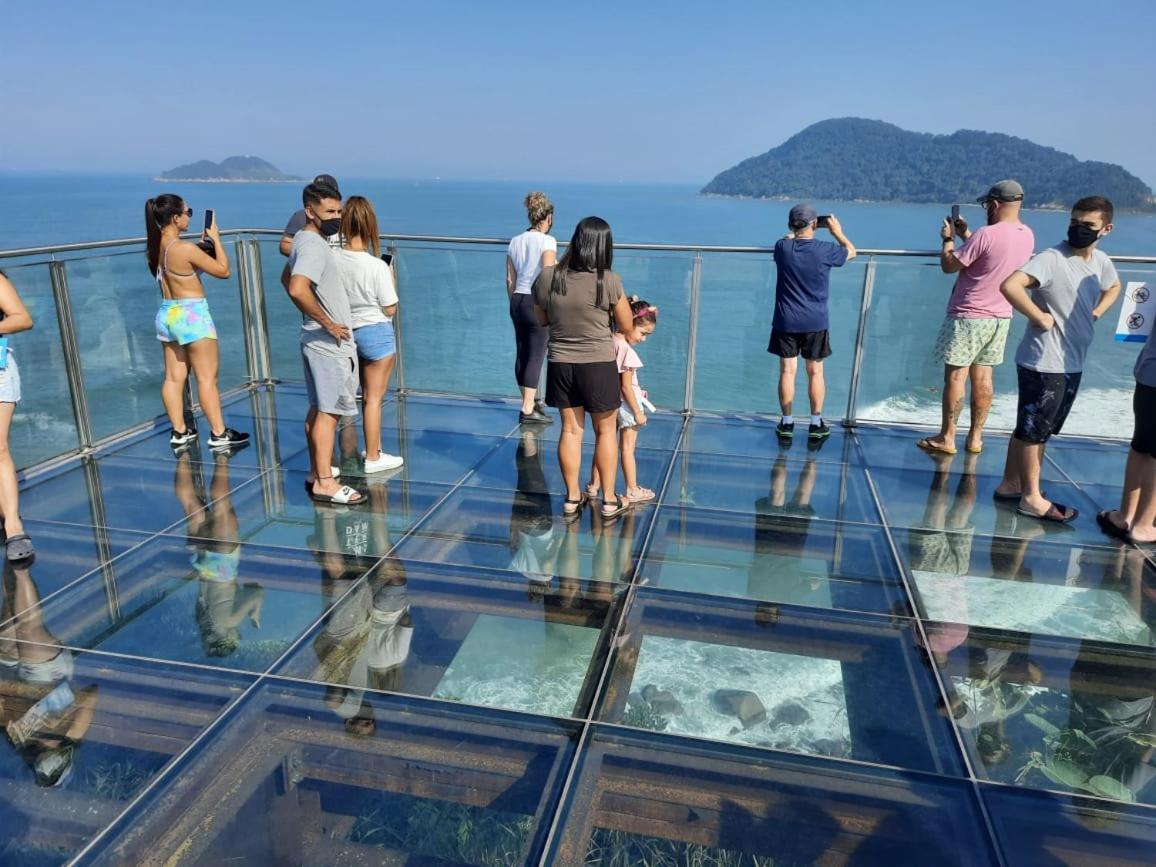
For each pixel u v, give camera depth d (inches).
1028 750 91.3
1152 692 103.2
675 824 80.4
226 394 238.1
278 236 239.0
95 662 106.2
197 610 120.0
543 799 83.4
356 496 161.2
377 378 173.8
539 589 127.8
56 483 171.2
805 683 104.0
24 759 87.7
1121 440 205.3
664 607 123.0
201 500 162.9
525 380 218.5
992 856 76.3
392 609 121.0
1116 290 148.0
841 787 85.1
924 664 108.6
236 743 90.7
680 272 217.8
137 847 76.5
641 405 163.8
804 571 135.4
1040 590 129.8
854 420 220.5
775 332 201.5
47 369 177.6
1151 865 75.2
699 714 97.1
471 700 99.1
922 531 152.3
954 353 187.0
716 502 165.3
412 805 82.6
